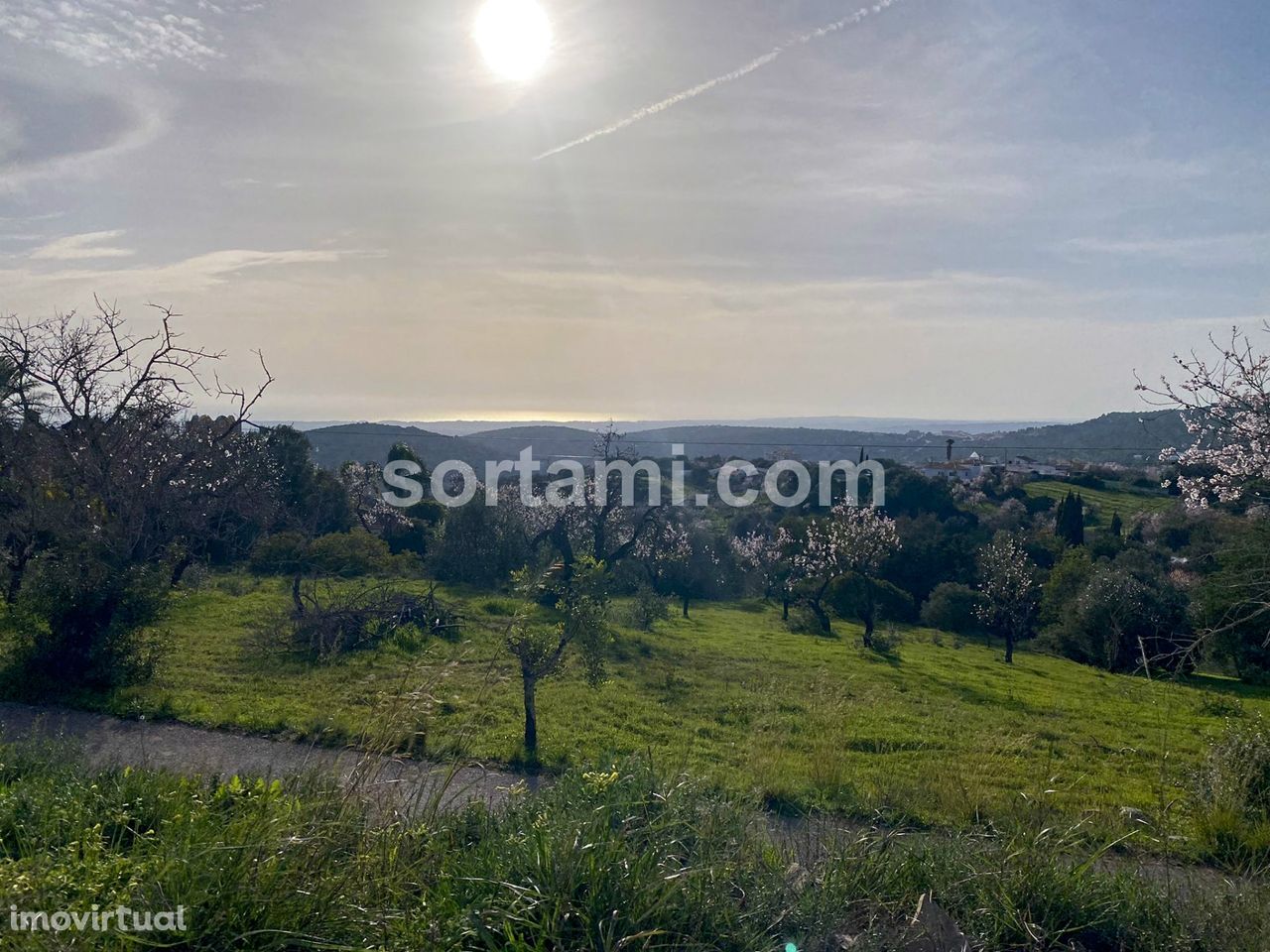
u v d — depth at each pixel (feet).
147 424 59.26
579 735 36.83
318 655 50.06
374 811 15.78
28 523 51.06
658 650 67.97
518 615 37.27
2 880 11.46
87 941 10.44
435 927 11.81
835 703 41.32
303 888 12.19
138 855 12.93
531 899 11.93
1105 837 21.79
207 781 18.88
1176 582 94.58
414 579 93.86
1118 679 70.85
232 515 90.99
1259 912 15.16
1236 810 25.14
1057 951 14.34
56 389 56.95
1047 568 130.52
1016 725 47.85
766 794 24.41
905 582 138.92
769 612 120.37
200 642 52.80
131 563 43.24
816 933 13.07
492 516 102.78
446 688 43.86
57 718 34.40
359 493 130.31
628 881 12.43
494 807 18.79
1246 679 79.15
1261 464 41.11
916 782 26.58
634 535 109.19
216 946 11.13
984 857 16.39
